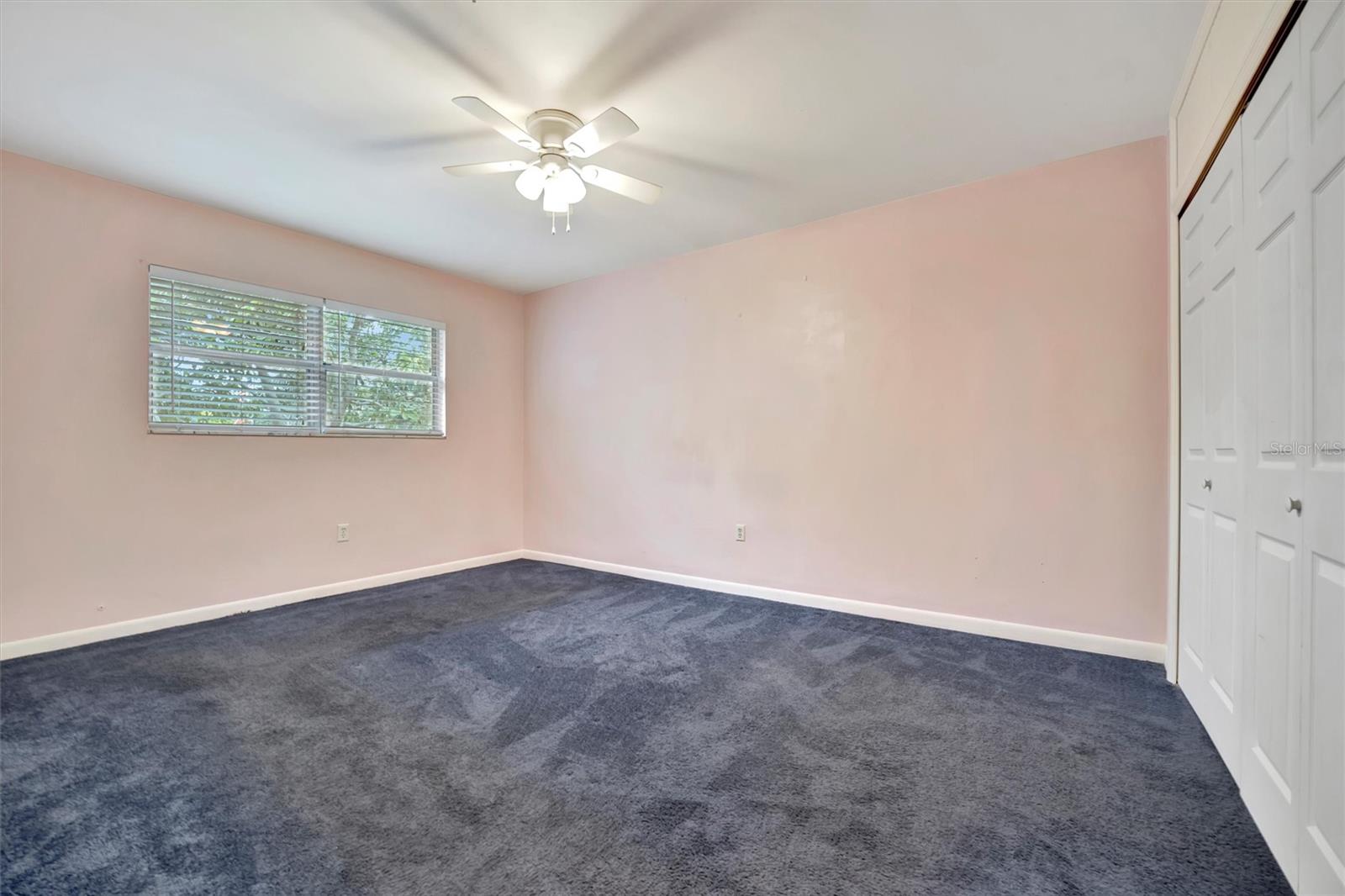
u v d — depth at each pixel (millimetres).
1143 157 2604
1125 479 2664
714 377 3986
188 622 3195
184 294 3193
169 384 3150
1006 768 1754
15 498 2684
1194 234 2127
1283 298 1373
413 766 1771
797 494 3627
